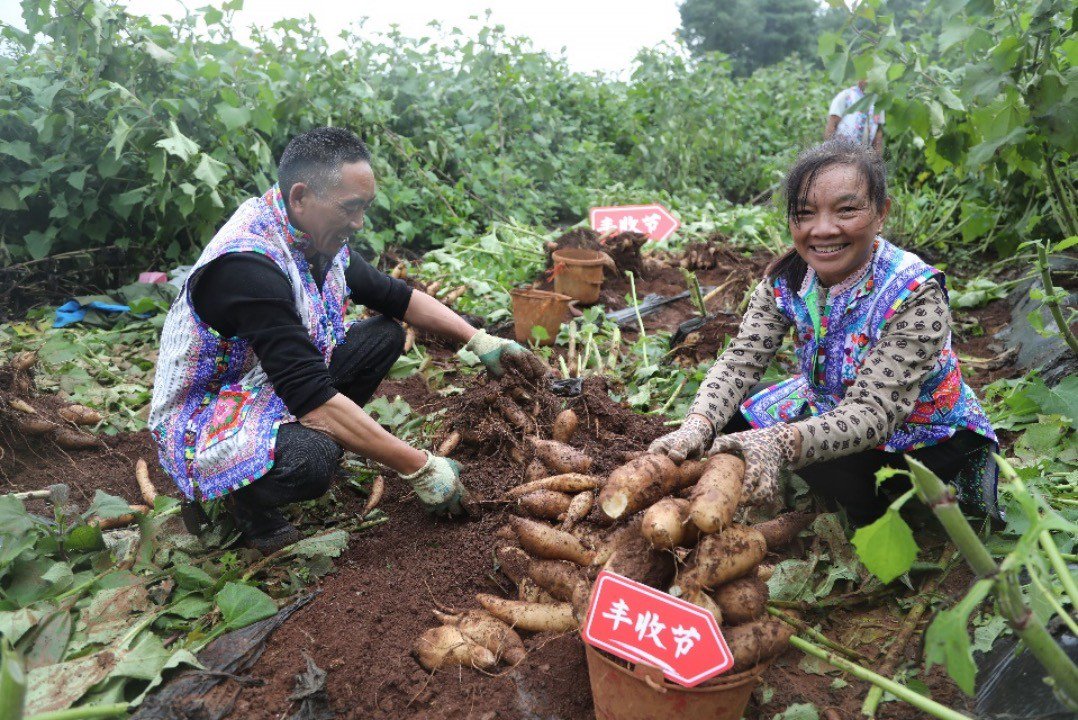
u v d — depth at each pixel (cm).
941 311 235
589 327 474
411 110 769
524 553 240
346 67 707
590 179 944
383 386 425
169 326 279
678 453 207
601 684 189
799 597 246
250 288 256
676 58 1049
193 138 571
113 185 560
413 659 229
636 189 930
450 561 272
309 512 307
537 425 327
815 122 1121
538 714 209
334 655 231
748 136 1131
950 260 668
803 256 242
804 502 294
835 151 228
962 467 267
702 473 208
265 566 272
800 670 227
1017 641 217
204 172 522
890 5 1745
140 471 327
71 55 550
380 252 634
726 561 188
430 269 597
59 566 259
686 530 193
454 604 252
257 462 266
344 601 253
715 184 1017
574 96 1037
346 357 316
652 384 425
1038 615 213
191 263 585
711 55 1170
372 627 241
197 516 289
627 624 183
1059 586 226
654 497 202
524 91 884
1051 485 286
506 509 291
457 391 406
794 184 234
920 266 238
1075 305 452
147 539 276
